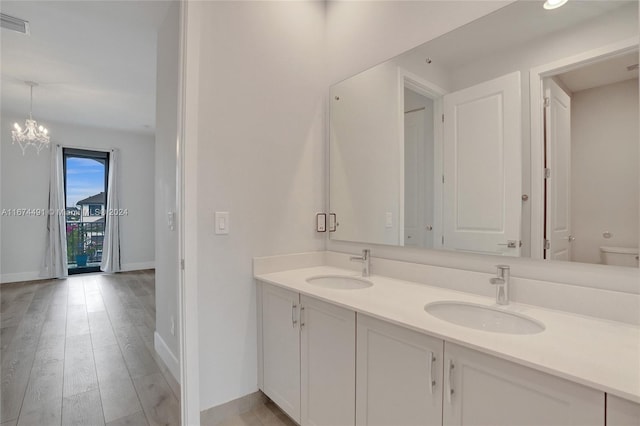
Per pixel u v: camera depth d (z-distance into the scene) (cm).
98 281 533
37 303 408
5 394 206
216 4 181
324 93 230
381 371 126
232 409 186
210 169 178
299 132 216
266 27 201
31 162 536
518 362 87
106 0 225
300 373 164
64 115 516
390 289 161
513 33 141
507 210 143
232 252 186
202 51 175
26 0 225
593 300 118
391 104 189
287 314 172
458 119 159
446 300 142
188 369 170
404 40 183
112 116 521
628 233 113
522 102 138
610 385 73
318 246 227
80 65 336
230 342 186
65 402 199
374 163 199
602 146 118
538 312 124
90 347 278
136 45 292
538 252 133
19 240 529
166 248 242
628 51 113
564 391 81
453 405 104
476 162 153
